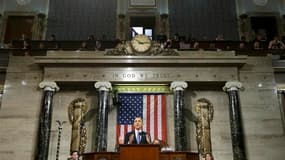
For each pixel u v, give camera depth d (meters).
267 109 14.54
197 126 14.51
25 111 14.34
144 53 14.82
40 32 20.86
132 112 14.49
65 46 17.59
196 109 14.77
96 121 14.20
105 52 14.95
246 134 14.15
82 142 14.16
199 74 14.61
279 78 15.27
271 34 21.09
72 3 21.77
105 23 21.36
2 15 21.19
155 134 14.16
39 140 13.58
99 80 14.45
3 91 14.64
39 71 14.93
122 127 14.28
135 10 21.64
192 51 15.25
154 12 21.59
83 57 14.47
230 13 21.62
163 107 14.57
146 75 14.55
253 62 15.22
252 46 17.41
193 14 21.62
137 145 8.85
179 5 21.81
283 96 14.99
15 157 13.68
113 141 14.14
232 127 14.00
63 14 21.48
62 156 13.99
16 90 14.63
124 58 14.50
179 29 21.23
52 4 21.69
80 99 14.85
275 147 13.99
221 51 15.27
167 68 14.67
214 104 14.86
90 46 17.00
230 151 14.13
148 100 14.66
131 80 14.45
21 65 15.02
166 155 9.88
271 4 21.75
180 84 14.34
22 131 14.05
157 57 14.54
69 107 14.73
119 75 14.53
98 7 21.73
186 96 14.98
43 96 14.27
